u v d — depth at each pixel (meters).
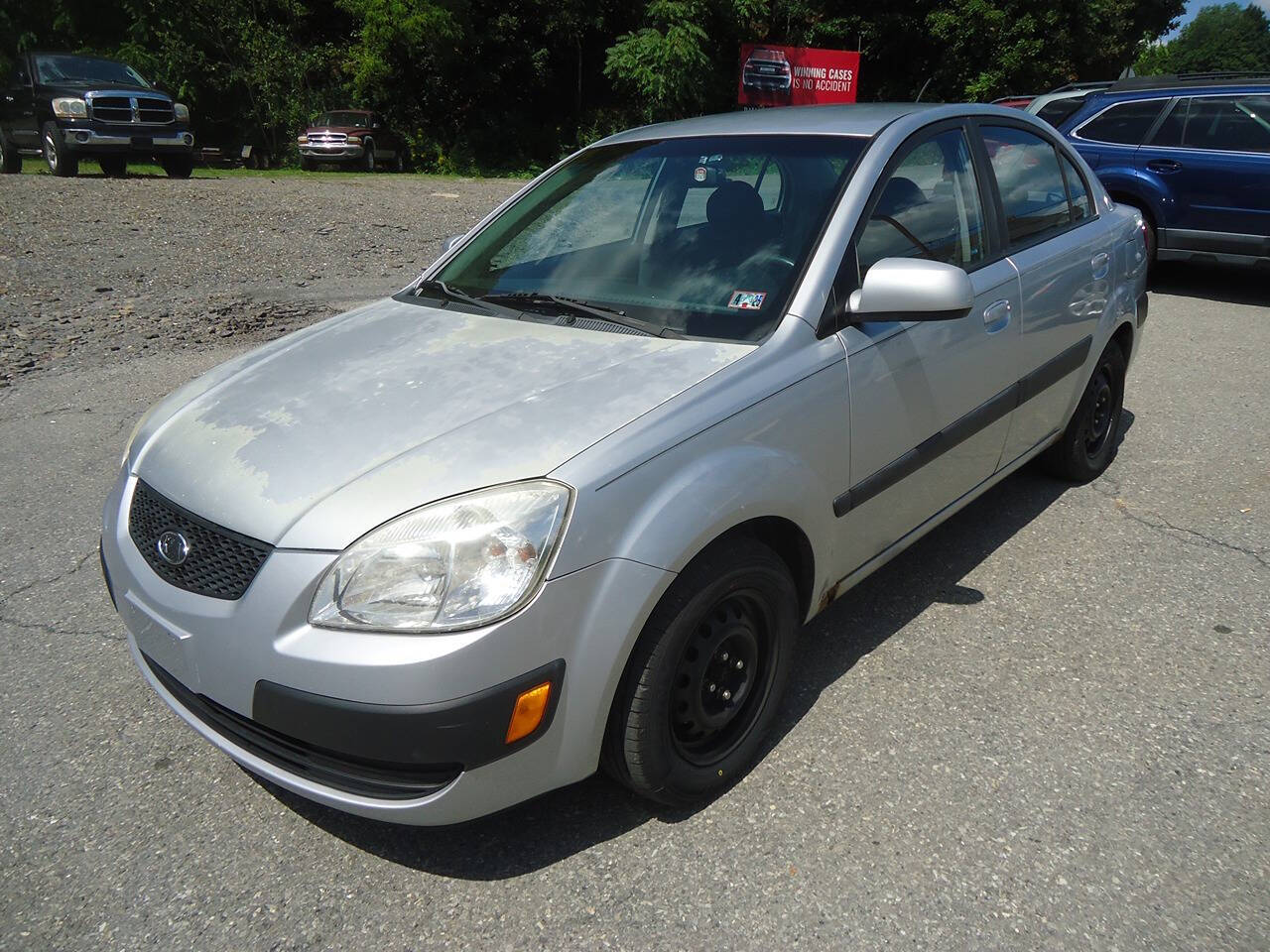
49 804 2.61
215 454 2.42
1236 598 3.53
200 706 2.36
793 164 3.13
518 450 2.22
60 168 15.92
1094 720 2.85
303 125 30.52
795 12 31.31
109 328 7.42
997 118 3.80
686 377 2.48
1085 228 4.19
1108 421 4.64
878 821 2.48
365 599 2.06
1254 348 6.91
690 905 2.24
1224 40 98.88
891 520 3.11
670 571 2.23
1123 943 2.10
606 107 33.34
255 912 2.26
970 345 3.26
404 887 2.33
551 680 2.12
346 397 2.55
